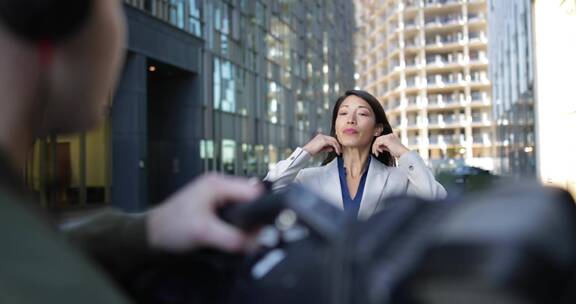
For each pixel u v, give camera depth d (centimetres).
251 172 2686
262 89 2886
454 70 7669
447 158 7256
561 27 1494
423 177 267
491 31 4491
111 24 51
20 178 41
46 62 46
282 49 3291
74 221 72
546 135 1714
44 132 49
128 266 61
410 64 7812
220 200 57
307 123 3944
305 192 49
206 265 55
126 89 1694
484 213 30
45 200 51
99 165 1641
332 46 5244
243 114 2606
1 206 35
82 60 49
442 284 27
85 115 51
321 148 297
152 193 2138
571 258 28
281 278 47
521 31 2477
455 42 7631
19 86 45
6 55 45
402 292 31
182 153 2138
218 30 2320
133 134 1709
